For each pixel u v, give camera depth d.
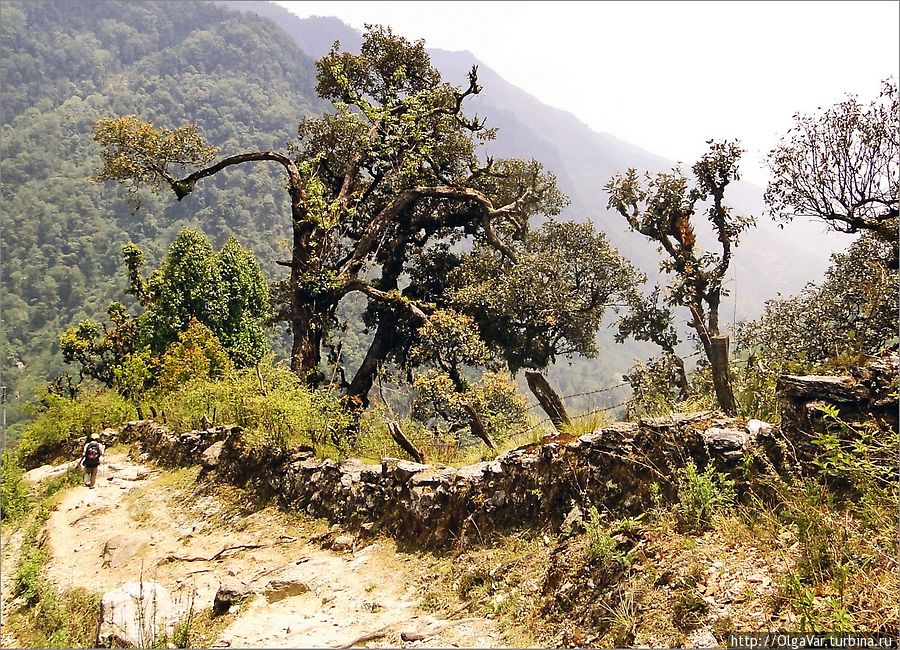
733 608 3.96
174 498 11.95
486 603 5.61
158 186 22.97
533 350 22.94
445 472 7.80
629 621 4.29
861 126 12.79
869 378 5.10
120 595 7.12
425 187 24.36
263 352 36.16
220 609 6.55
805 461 5.07
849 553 3.97
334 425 11.09
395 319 23.02
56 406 23.92
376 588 6.61
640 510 5.68
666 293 16.22
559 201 29.20
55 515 12.55
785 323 14.05
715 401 7.20
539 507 6.64
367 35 26.58
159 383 22.28
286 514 9.52
